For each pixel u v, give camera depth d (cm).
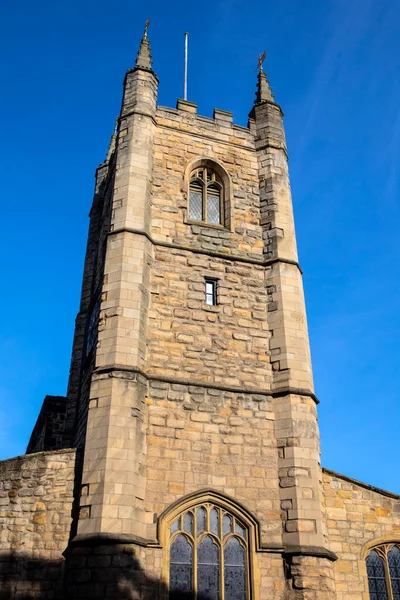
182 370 2058
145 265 2172
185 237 2341
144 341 2042
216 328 2183
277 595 1781
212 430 1981
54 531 1816
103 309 2050
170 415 1958
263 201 2553
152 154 2467
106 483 1733
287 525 1875
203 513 1861
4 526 1836
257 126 2784
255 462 1967
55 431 2712
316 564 1806
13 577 1767
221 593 1766
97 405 1866
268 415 2061
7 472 1909
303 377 2131
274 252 2402
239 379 2108
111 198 2561
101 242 2659
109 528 1670
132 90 2600
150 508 1802
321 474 2052
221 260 2342
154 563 1727
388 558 2086
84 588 1600
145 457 1858
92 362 2189
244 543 1850
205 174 2583
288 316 2245
